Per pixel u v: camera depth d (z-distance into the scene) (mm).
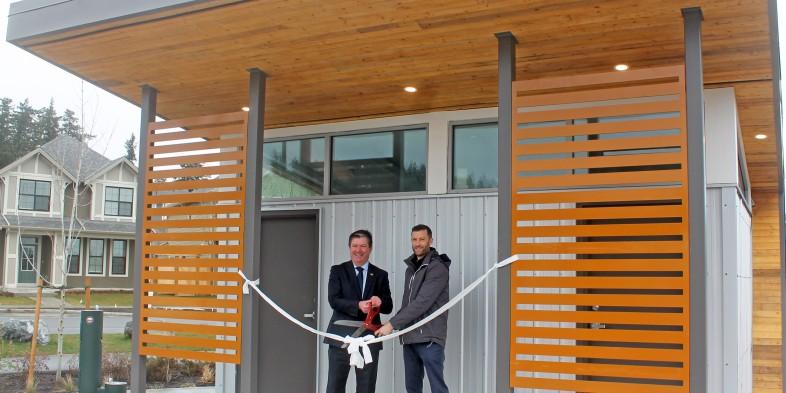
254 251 5367
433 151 6574
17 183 27594
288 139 7371
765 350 9594
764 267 10039
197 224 5648
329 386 5555
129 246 29766
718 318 5215
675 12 4254
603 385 4246
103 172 28781
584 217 4363
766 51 4773
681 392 4059
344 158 7070
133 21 4734
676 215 4152
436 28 4652
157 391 9094
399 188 6742
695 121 4137
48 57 5453
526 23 4496
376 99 6324
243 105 6766
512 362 4426
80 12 4875
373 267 5723
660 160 4234
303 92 6145
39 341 13891
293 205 7168
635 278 4211
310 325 6965
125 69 5684
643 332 4176
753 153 8180
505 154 4551
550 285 4391
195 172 5727
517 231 4488
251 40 4980
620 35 4672
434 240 6395
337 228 6902
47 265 27828
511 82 4625
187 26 4770
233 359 5355
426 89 5996
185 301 5625
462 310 6195
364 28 4703
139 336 5785
